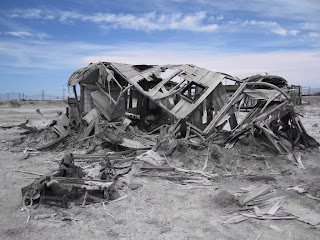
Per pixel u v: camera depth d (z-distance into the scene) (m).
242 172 9.70
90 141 13.45
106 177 8.37
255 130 11.96
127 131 14.20
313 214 6.45
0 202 7.14
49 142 14.10
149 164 9.92
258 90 13.25
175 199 7.41
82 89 16.06
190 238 5.41
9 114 30.84
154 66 17.08
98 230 5.71
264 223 6.07
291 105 12.89
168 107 13.84
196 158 10.48
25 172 9.80
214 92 13.97
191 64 16.48
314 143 13.05
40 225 5.89
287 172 9.70
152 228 5.80
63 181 7.21
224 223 6.04
